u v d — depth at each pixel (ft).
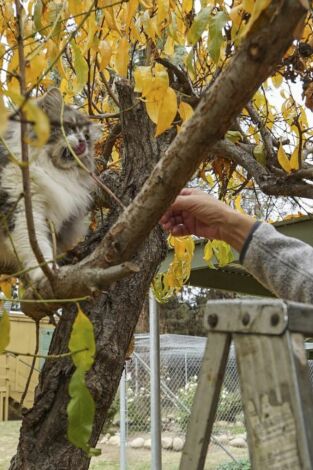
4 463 25.73
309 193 7.86
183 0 7.13
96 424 6.83
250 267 5.07
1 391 34.86
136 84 5.36
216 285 15.62
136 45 8.98
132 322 7.16
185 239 9.74
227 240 5.41
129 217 4.00
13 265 8.66
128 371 31.50
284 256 4.87
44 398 6.77
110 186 7.73
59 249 9.50
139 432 31.30
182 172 3.72
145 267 7.22
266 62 3.21
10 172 8.54
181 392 30.17
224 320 3.34
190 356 31.83
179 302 53.21
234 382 28.32
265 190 8.09
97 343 6.82
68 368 6.73
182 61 7.42
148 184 3.86
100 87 10.44
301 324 3.05
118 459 28.22
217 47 5.44
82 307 6.97
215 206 5.41
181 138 3.59
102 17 7.25
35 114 2.60
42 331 25.67
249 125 10.16
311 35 7.89
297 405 2.88
